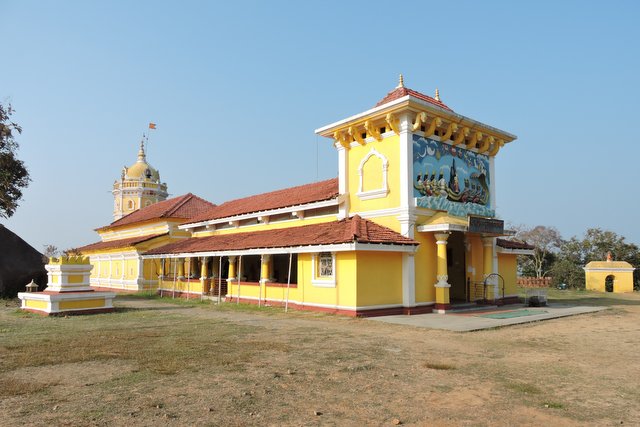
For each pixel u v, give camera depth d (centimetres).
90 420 501
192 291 2500
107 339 1023
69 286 1619
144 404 558
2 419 502
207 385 644
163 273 2919
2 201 2325
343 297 1559
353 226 1645
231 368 746
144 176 4853
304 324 1327
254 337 1076
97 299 1648
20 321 1381
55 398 580
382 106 1689
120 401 569
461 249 2100
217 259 2728
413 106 1634
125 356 832
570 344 1030
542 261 4756
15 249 2441
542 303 1970
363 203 1830
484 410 557
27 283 2423
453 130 1802
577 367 791
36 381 660
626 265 3612
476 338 1103
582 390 648
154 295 2755
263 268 1969
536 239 4938
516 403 585
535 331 1235
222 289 2431
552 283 3950
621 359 866
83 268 1661
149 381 662
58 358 812
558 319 1527
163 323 1338
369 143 1828
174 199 3866
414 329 1237
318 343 999
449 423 512
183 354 855
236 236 2394
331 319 1444
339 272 1590
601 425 512
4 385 637
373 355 872
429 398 602
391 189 1720
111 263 3647
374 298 1556
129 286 3278
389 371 745
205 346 944
